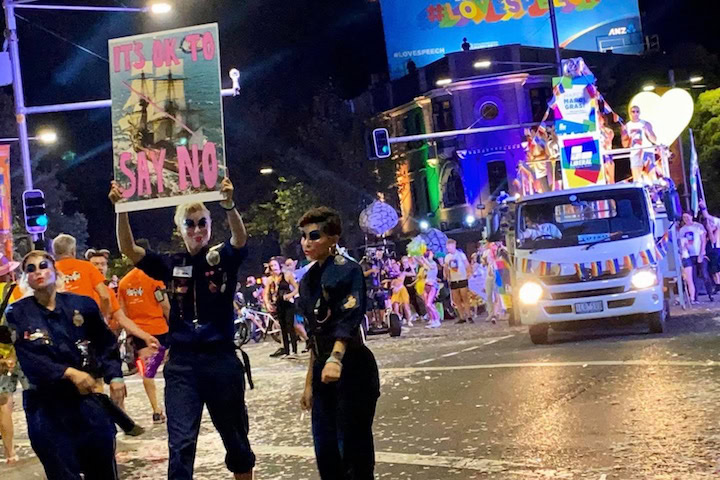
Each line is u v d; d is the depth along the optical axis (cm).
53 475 552
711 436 730
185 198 627
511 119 5309
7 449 924
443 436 833
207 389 595
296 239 5003
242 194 5184
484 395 1022
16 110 2066
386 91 5794
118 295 1073
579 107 1714
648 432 764
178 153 630
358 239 5025
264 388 1310
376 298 2189
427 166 5506
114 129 639
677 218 1573
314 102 5144
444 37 6431
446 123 5419
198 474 787
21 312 570
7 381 925
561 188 1759
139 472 818
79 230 4441
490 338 1716
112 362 586
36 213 1911
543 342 1481
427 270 2264
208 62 640
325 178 5009
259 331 2538
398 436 854
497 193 5294
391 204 5156
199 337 596
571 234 1469
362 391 554
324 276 560
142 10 2006
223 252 611
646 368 1078
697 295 2259
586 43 6650
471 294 2412
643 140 1720
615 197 1484
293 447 862
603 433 777
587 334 1566
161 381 1639
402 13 6400
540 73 5469
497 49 5366
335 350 541
